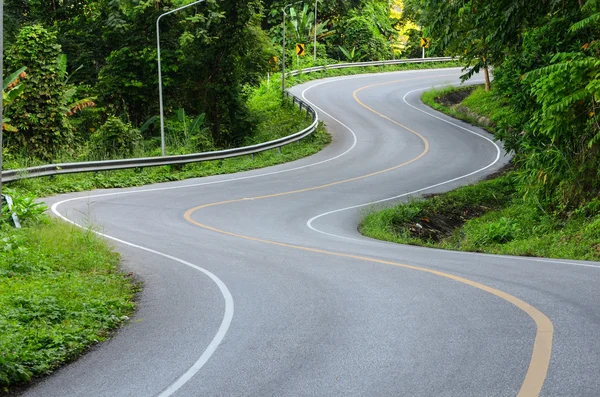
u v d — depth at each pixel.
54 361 7.05
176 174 30.03
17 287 9.98
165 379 6.31
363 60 76.38
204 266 12.60
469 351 6.45
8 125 29.64
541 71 18.52
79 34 44.25
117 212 21.12
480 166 33.34
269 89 56.28
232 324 8.19
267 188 27.59
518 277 10.21
